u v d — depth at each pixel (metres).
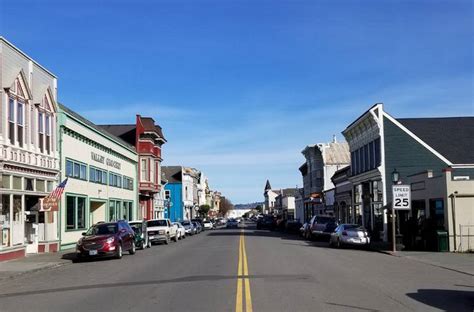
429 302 11.91
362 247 32.59
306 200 83.06
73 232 33.84
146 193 58.94
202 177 137.25
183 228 48.72
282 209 129.12
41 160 28.89
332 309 10.92
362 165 46.34
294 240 41.97
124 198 49.19
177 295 12.93
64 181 29.45
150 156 57.47
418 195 31.50
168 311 10.82
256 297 12.43
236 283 14.95
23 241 26.67
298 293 13.05
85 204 36.91
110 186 44.03
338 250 30.23
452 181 27.55
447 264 21.05
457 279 16.28
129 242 27.92
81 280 16.98
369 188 44.41
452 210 27.36
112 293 13.62
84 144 36.81
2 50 24.58
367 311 10.75
